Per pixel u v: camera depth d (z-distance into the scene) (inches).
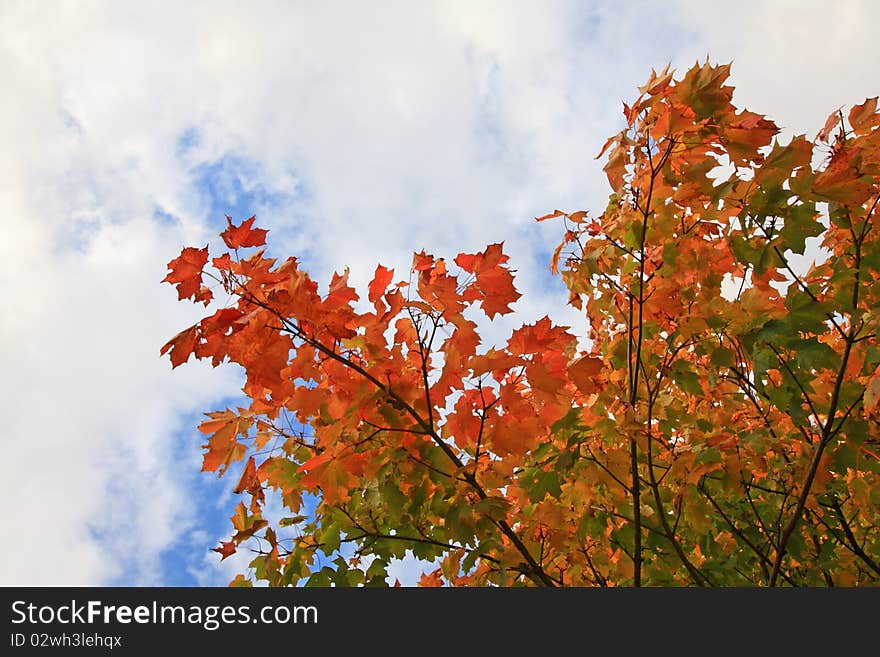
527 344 93.0
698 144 94.5
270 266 88.0
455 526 91.7
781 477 111.4
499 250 93.9
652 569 117.3
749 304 100.0
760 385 104.3
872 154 94.2
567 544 108.1
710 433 116.7
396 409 93.0
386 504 99.2
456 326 91.4
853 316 95.2
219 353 86.3
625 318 114.0
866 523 131.9
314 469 94.4
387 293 91.8
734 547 127.2
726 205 95.9
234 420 101.5
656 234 104.0
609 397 116.1
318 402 89.7
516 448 95.1
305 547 109.6
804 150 90.0
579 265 113.0
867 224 97.6
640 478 112.5
